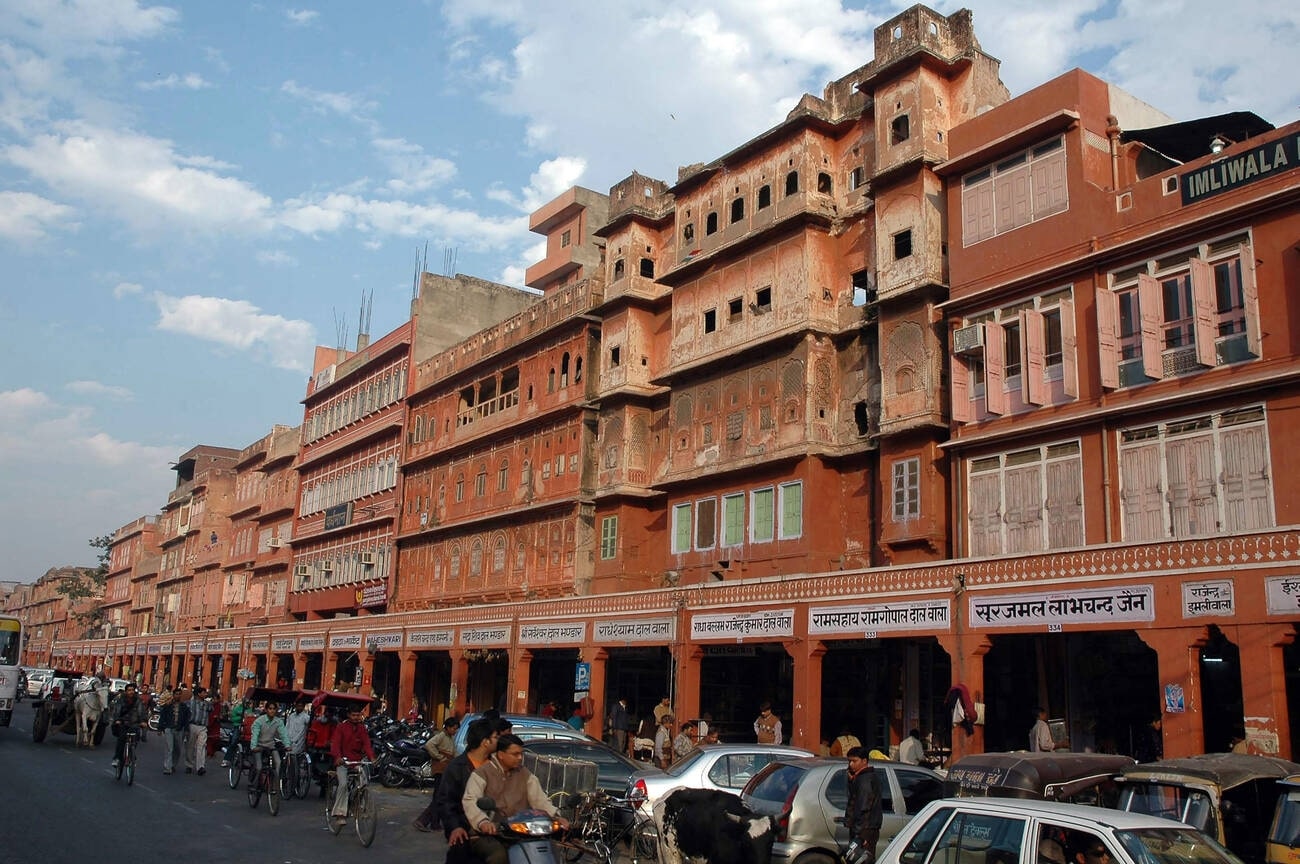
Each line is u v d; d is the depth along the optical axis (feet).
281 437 220.64
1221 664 64.80
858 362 88.17
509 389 141.18
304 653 163.84
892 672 78.43
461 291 171.83
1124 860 24.62
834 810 38.63
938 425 75.92
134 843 43.91
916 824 29.71
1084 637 68.54
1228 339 59.21
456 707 118.52
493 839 26.32
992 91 85.20
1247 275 58.44
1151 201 63.93
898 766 41.45
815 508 85.51
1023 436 68.44
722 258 100.17
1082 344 66.33
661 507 108.78
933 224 80.12
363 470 176.35
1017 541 68.08
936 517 75.10
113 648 279.28
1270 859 31.86
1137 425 62.80
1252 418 57.57
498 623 113.09
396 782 75.00
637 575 108.47
